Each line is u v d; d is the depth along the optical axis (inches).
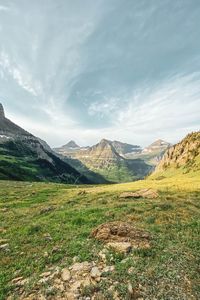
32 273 743.1
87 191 2664.9
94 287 633.0
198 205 1480.1
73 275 691.4
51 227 1119.0
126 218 1155.9
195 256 784.9
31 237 1026.1
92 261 749.3
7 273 764.6
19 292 662.5
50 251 850.8
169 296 603.2
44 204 1897.1
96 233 917.8
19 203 2058.3
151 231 968.3
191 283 651.5
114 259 745.6
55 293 632.4
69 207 1612.9
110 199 1766.7
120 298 598.5
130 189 2632.9
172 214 1212.5
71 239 935.0
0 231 1188.5
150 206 1363.2
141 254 768.9
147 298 599.2
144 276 667.4
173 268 705.0
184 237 927.7
